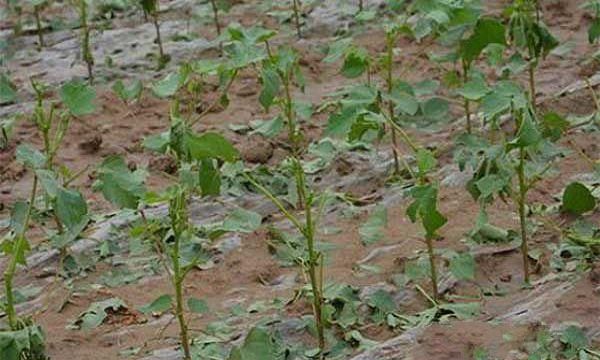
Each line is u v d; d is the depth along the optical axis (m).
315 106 11.84
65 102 8.08
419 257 8.68
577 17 13.48
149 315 8.38
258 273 8.84
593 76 11.77
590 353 7.25
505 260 8.55
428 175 10.13
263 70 8.38
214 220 9.80
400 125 10.77
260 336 6.93
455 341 7.45
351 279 8.53
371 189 10.17
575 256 8.48
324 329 7.82
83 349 7.96
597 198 9.12
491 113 7.83
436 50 12.97
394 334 7.78
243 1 15.52
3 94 8.70
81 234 9.58
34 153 7.47
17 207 7.71
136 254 9.09
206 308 7.42
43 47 14.51
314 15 14.48
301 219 9.64
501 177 7.95
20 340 6.66
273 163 10.92
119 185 7.34
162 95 8.27
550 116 8.34
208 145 7.39
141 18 15.23
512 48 12.38
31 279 9.12
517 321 7.68
